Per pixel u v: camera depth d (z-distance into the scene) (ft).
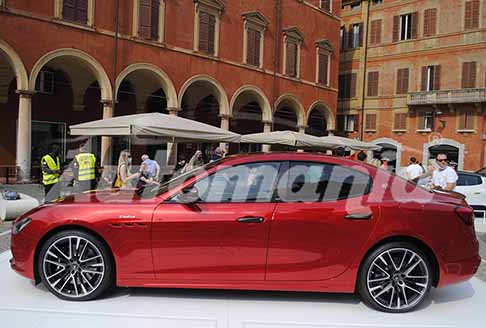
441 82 77.30
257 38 69.67
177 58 59.36
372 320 11.41
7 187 41.65
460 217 12.38
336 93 85.92
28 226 12.46
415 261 12.09
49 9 47.47
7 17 44.39
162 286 12.24
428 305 12.65
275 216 12.10
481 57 73.15
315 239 12.05
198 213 12.14
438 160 25.11
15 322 10.82
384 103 82.99
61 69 56.24
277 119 79.00
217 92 65.10
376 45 86.99
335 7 84.74
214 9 63.05
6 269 15.28
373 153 60.39
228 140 34.27
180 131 30.76
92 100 61.46
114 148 46.75
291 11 75.15
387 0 85.81
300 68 77.46
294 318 11.41
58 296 12.34
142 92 64.59
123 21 54.03
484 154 69.51
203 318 11.26
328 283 12.14
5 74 52.01
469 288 14.33
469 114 71.31
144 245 12.09
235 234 12.02
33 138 55.21
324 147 45.32
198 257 12.09
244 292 13.25
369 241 12.01
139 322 10.96
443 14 77.41
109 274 12.27
